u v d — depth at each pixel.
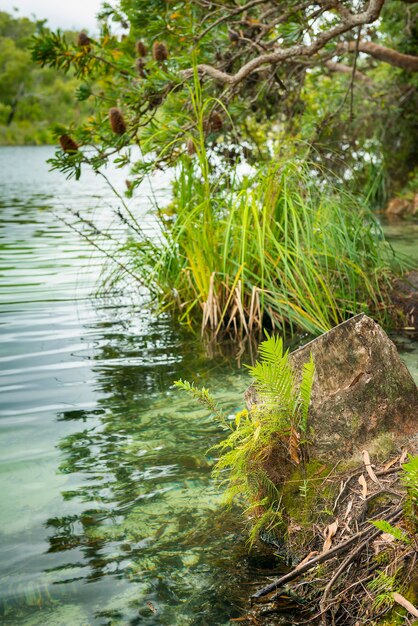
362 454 2.96
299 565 2.50
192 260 6.48
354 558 2.46
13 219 13.66
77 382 4.93
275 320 6.14
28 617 2.41
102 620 2.39
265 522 2.89
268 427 3.01
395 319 6.27
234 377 5.00
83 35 6.87
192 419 4.24
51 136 6.67
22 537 2.94
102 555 2.80
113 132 6.68
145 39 8.25
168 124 6.97
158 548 2.84
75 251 10.00
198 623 2.37
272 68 8.23
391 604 2.24
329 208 6.57
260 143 10.70
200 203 6.86
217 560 2.74
